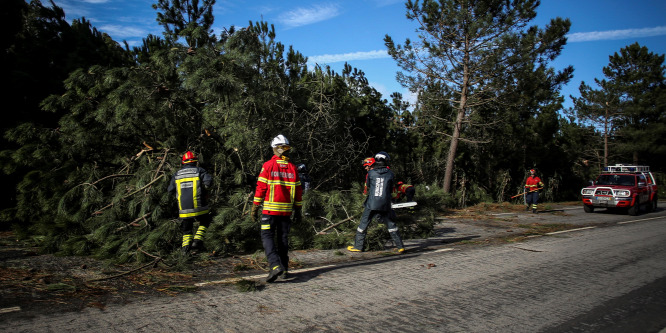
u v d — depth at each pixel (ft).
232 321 12.39
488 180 75.00
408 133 63.98
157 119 25.29
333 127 34.86
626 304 15.06
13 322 11.80
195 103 27.43
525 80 56.95
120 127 24.94
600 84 110.93
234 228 22.29
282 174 17.37
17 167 25.39
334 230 25.81
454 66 59.77
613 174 56.70
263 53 30.01
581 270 20.13
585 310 14.30
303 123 32.35
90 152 25.46
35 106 29.09
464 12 54.13
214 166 26.66
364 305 14.23
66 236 21.12
